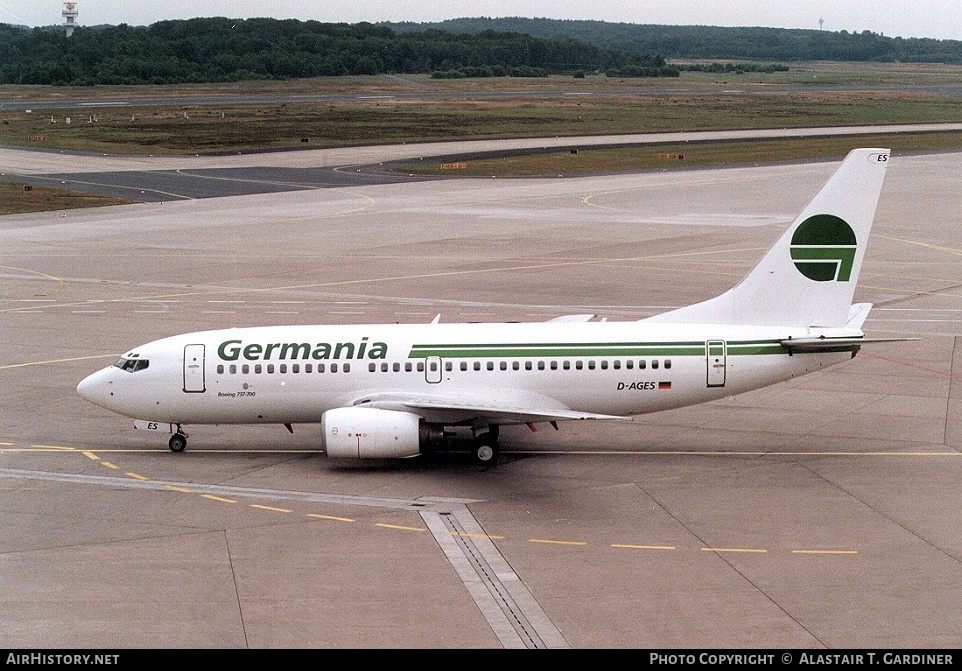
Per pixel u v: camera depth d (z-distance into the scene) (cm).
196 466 4775
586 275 9450
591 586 3409
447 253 10688
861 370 6431
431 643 3009
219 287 9062
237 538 3853
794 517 4047
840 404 5734
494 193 15212
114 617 3188
